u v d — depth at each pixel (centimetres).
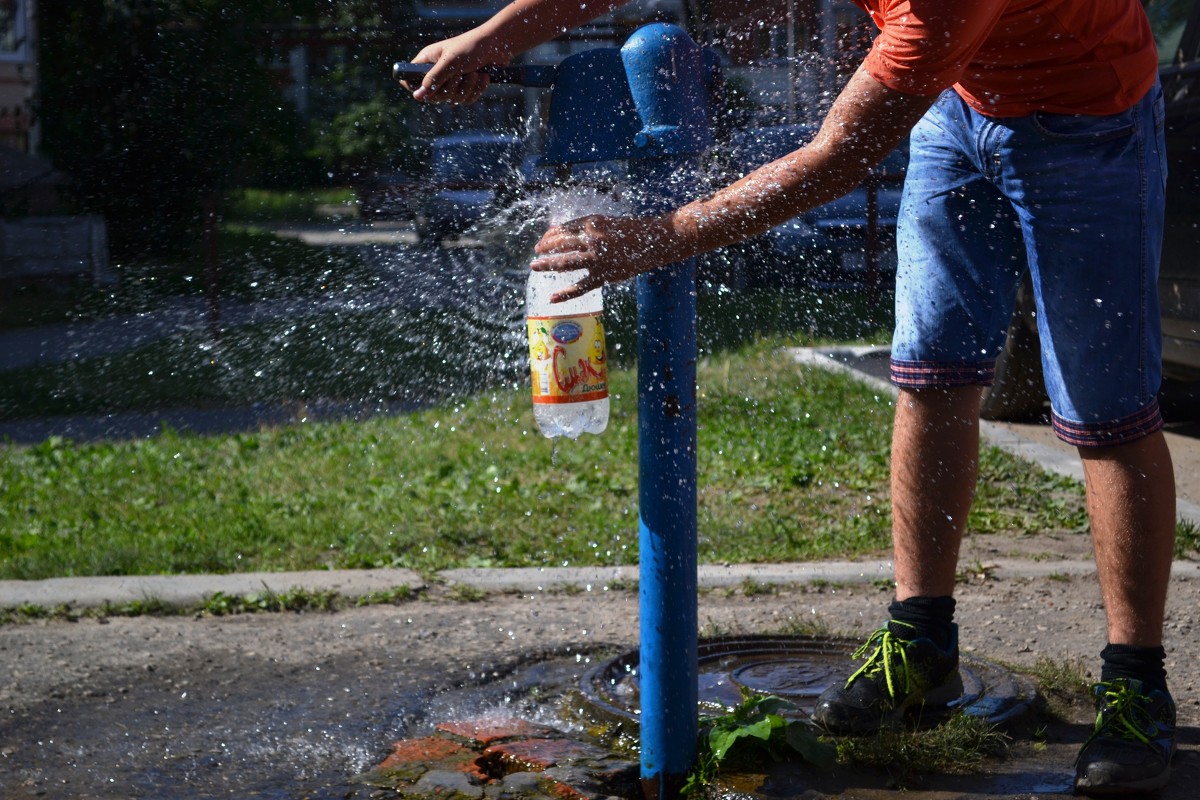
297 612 519
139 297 1766
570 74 325
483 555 611
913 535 374
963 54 288
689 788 328
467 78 333
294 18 1980
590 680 410
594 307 344
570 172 340
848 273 1482
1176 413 969
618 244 298
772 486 746
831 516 679
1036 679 410
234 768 355
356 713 397
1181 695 409
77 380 1234
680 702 329
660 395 318
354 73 1994
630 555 602
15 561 582
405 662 448
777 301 1462
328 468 815
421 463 820
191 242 1958
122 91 1988
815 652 437
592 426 347
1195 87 773
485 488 744
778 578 552
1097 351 343
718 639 445
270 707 403
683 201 320
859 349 1243
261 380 1198
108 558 586
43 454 891
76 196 1969
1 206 1916
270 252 1862
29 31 2019
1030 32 325
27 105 1991
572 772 343
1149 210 340
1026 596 527
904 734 353
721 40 1045
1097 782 324
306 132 2006
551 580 555
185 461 849
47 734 381
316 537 636
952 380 366
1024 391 932
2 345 1465
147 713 399
